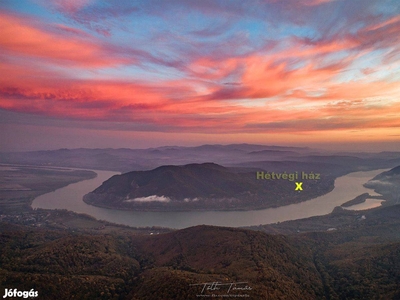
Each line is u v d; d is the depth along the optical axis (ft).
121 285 353.51
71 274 353.72
